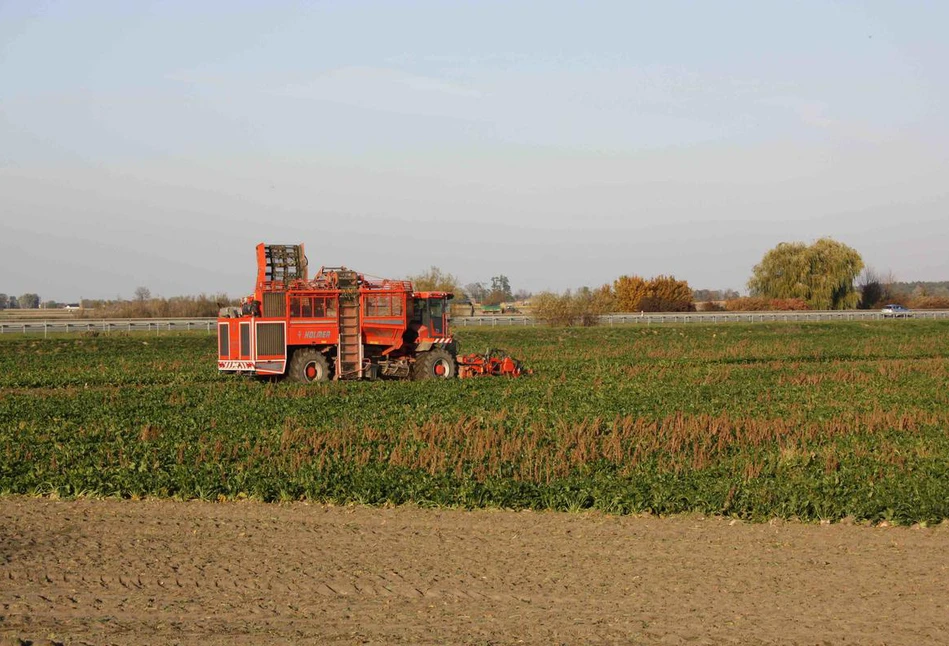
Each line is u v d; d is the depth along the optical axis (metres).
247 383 36.31
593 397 31.56
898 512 15.72
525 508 16.77
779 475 18.52
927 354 55.25
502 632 10.99
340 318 36.50
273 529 15.42
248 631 11.10
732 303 118.56
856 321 87.12
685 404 29.98
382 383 35.88
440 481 17.72
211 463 19.45
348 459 20.06
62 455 20.55
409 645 10.66
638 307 119.00
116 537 14.97
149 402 30.23
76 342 62.41
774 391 34.31
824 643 10.63
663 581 12.70
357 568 13.33
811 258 119.88
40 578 12.99
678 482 17.55
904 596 12.08
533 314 88.19
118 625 11.34
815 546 14.34
